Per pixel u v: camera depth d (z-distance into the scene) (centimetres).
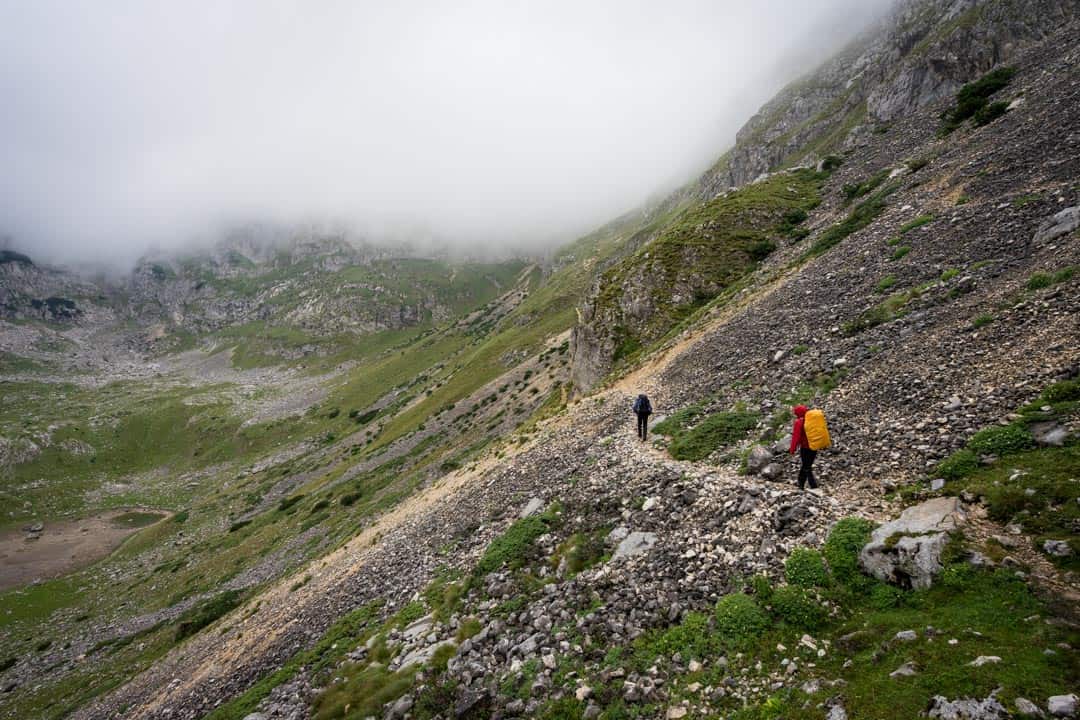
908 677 683
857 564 957
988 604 734
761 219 5812
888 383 1617
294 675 2058
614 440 2544
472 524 2555
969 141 3797
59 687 5625
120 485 19238
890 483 1164
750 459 1570
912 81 7825
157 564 10350
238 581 7169
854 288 2589
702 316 4212
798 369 2123
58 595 9569
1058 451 953
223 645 3641
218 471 19825
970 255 2155
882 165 5481
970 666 647
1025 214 2169
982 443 1082
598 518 1767
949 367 1499
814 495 1241
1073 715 537
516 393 9675
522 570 1736
